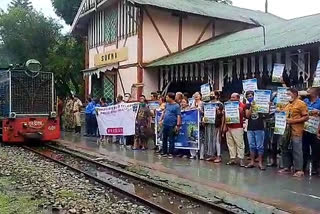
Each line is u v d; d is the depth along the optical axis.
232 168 11.27
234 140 11.67
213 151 12.55
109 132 17.97
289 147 10.45
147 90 21.64
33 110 17.64
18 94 17.44
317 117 9.99
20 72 17.56
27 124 17.41
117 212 7.65
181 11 21.69
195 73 19.19
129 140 17.27
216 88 17.95
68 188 9.55
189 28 22.95
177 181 9.99
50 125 17.80
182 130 13.52
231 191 8.68
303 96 10.98
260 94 10.88
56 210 7.70
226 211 7.47
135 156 13.89
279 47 13.86
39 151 15.95
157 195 8.99
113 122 17.69
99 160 13.55
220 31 24.03
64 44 33.91
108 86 24.33
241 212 7.38
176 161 12.68
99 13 25.92
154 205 7.90
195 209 7.86
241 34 21.17
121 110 17.30
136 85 21.47
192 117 13.20
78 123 22.66
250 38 18.62
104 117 18.22
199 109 13.04
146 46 21.75
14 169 11.72
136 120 15.89
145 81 21.64
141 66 21.55
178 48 22.56
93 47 26.80
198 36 23.19
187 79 19.66
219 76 17.88
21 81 17.55
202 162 12.41
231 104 11.57
